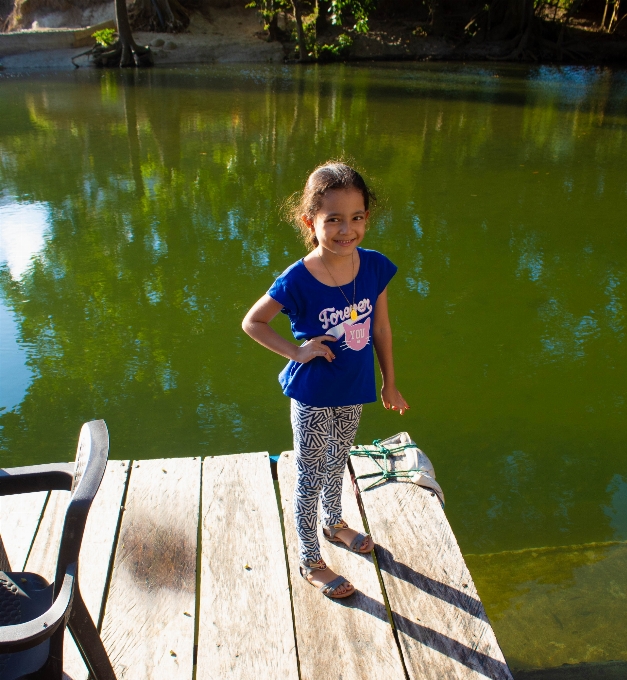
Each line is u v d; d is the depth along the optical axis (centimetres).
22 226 798
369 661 208
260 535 254
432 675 203
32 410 460
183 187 964
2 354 525
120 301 612
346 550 251
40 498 271
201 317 584
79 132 1320
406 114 1572
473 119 1524
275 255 712
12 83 1977
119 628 216
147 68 2369
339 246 199
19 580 175
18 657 155
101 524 257
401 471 291
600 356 535
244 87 1945
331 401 215
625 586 322
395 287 643
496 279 666
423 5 2934
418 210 862
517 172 1064
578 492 398
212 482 282
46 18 2752
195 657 229
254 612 223
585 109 1691
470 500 390
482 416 462
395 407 246
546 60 2794
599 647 287
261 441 433
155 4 2642
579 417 462
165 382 494
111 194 929
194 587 232
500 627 297
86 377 498
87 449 160
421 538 256
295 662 207
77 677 198
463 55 2780
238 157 1137
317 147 1220
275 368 516
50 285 644
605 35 2939
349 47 2702
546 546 354
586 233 798
